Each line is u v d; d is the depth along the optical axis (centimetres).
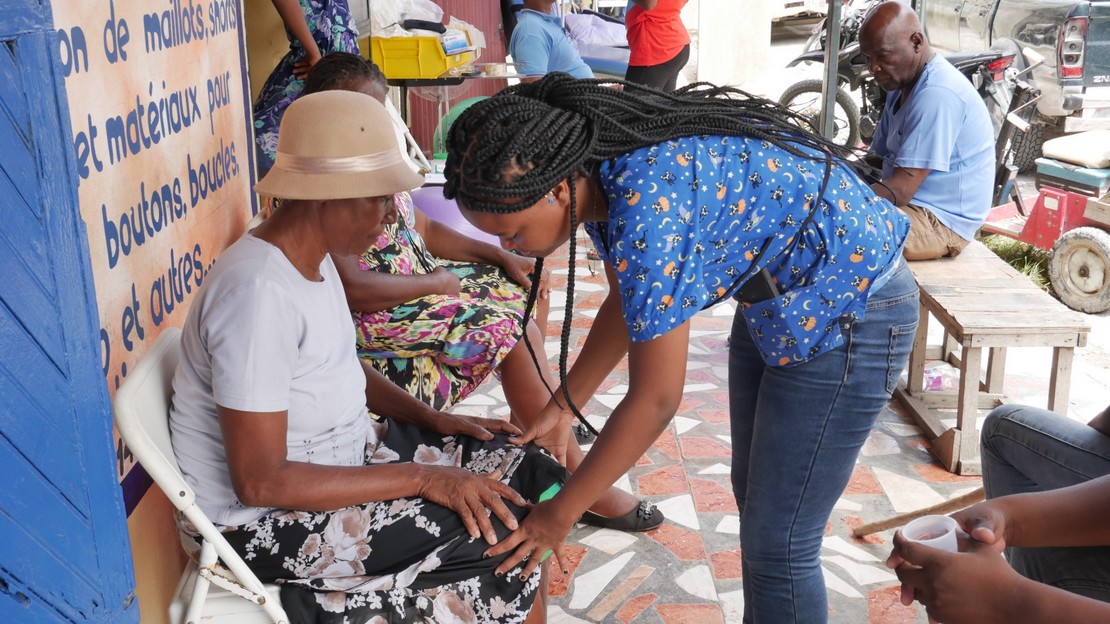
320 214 194
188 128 256
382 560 197
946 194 425
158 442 191
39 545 137
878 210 203
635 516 323
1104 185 608
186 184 253
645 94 188
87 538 145
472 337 291
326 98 195
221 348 185
